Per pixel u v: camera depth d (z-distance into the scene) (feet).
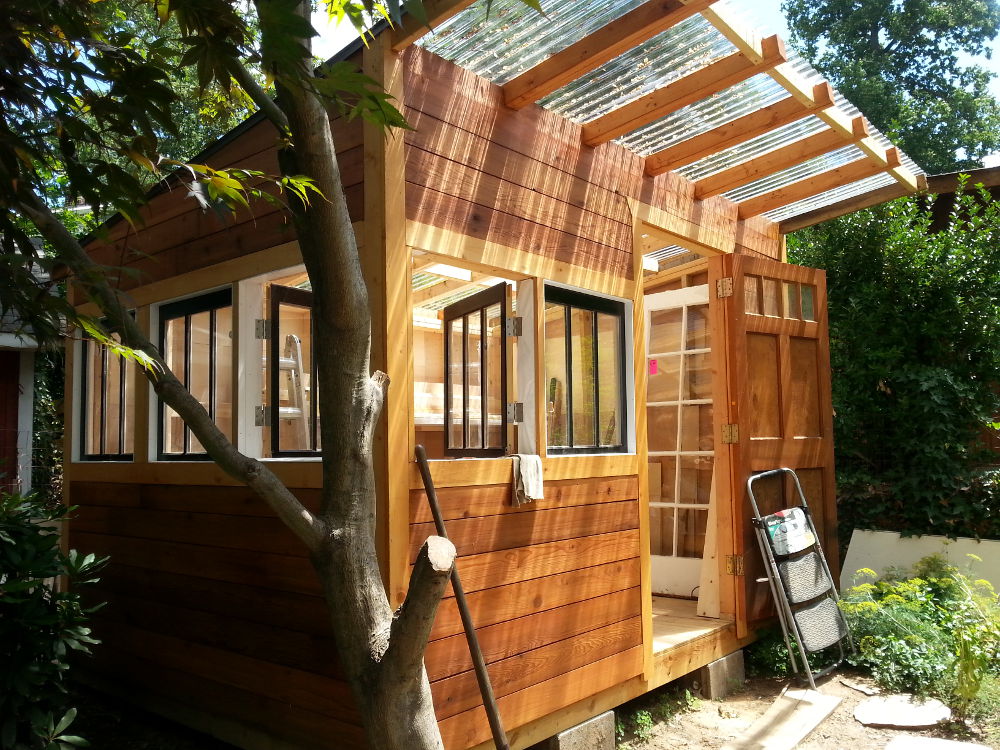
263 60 5.90
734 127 12.89
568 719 11.27
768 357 16.17
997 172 21.06
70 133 7.12
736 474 15.17
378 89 9.34
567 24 9.86
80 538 14.26
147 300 13.10
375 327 9.22
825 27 55.36
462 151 10.34
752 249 17.07
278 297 11.07
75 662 14.06
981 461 19.74
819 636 14.73
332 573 6.89
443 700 9.32
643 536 12.94
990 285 19.66
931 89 53.67
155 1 6.36
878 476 20.45
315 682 9.82
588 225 12.41
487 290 11.51
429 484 9.14
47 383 30.01
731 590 15.11
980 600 15.47
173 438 12.69
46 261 6.71
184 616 11.90
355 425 7.08
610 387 12.87
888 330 20.42
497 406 11.31
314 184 6.63
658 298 19.01
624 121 11.99
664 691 13.80
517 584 10.53
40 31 7.00
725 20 9.91
